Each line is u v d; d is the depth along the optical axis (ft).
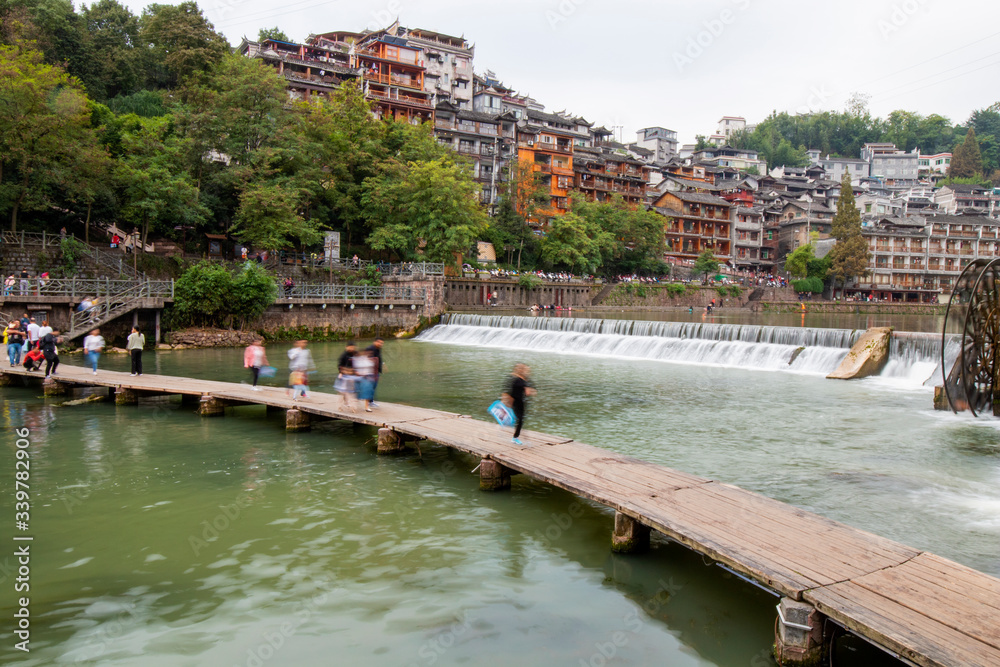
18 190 127.85
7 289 109.81
